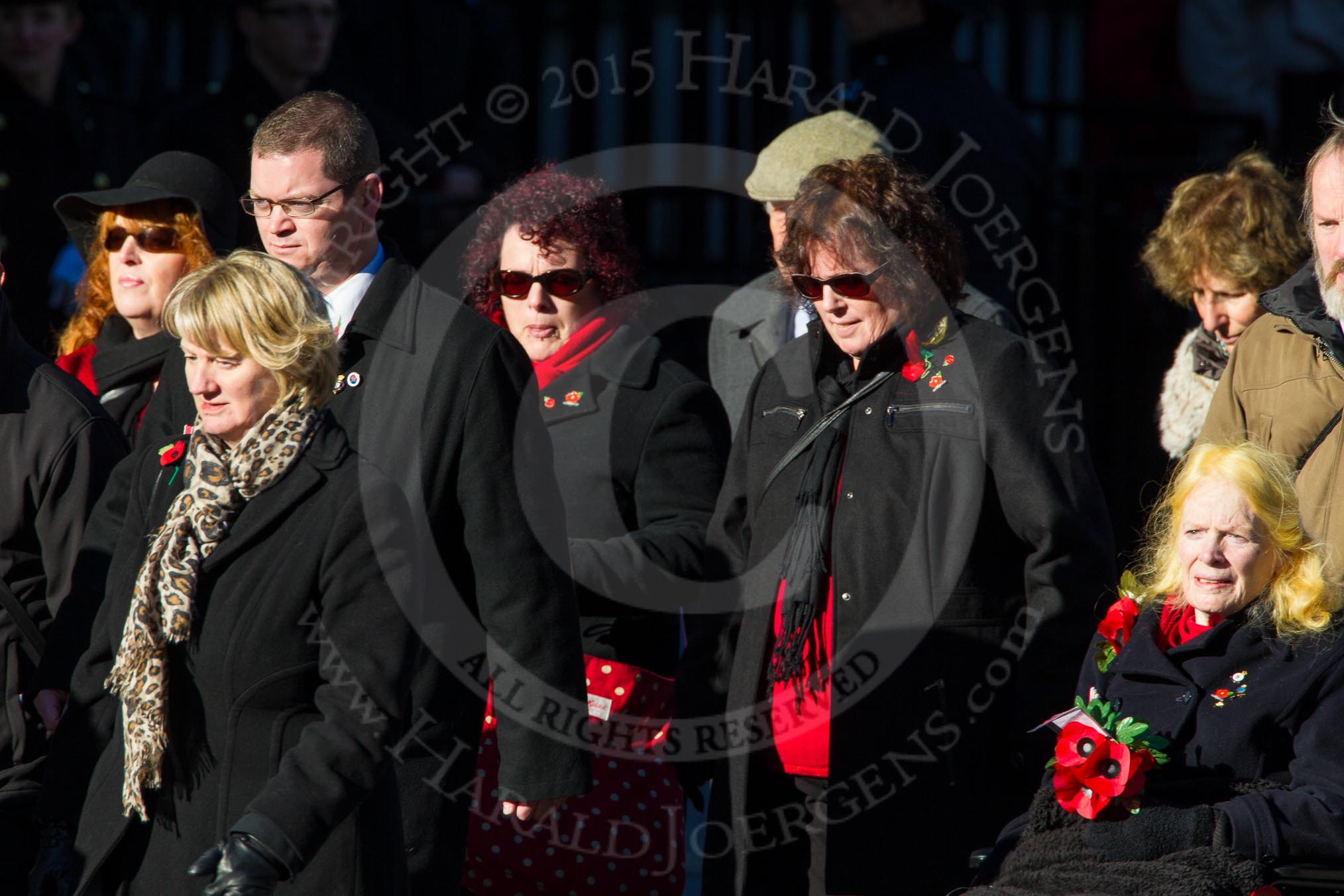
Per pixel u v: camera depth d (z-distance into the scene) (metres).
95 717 11.64
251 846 9.95
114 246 16.14
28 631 13.76
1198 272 15.80
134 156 26.27
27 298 24.73
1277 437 13.10
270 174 13.02
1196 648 11.45
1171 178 24.36
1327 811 10.64
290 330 10.73
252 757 10.65
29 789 13.58
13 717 13.66
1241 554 11.29
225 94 24.11
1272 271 15.43
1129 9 29.97
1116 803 10.88
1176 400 16.80
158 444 11.99
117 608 11.34
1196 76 29.83
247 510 10.84
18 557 13.90
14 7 24.14
